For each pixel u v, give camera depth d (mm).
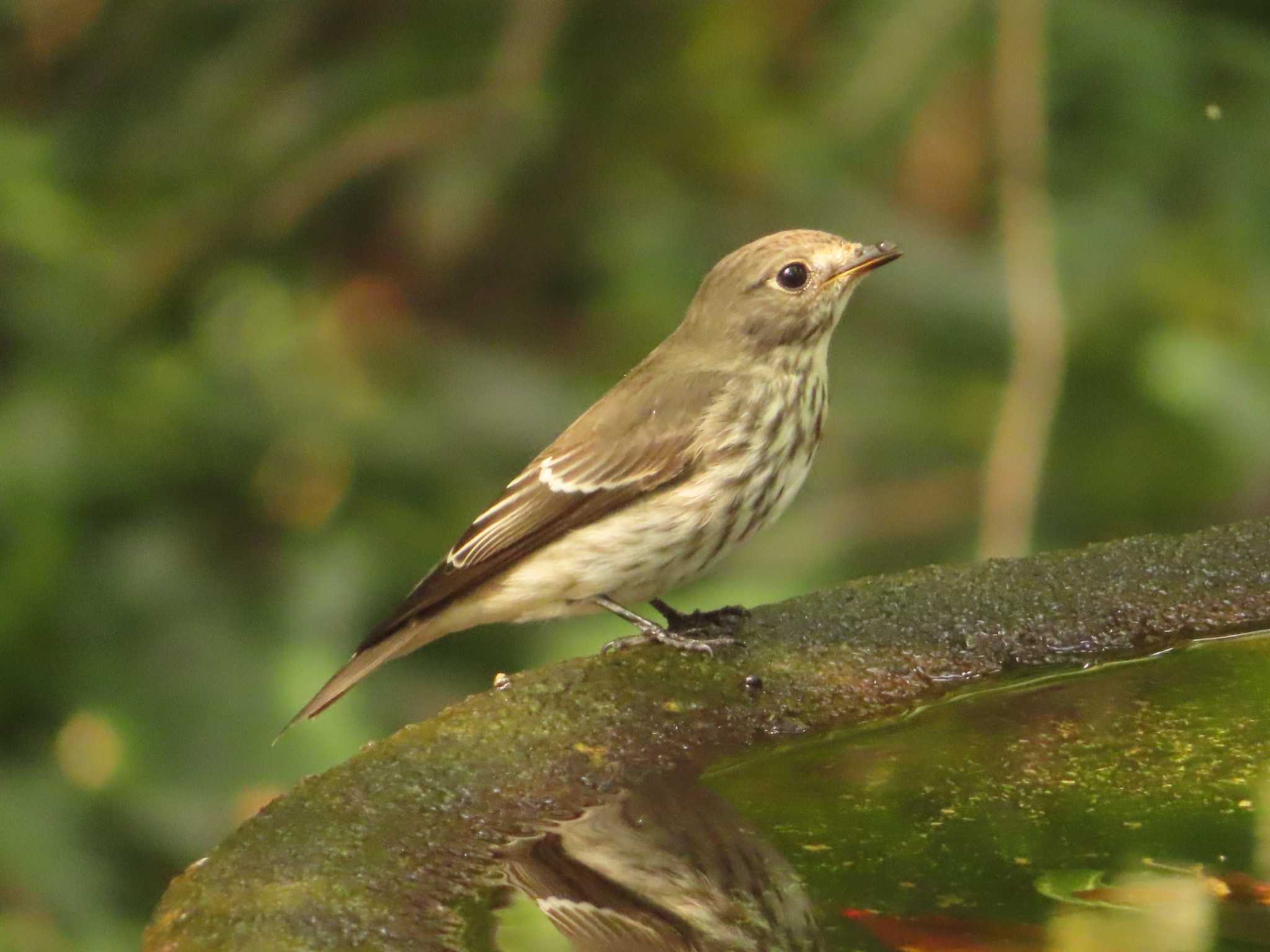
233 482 11938
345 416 11938
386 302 13422
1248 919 4934
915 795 5754
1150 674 6609
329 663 10852
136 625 11070
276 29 12656
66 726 10641
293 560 11484
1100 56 11195
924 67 11422
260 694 10695
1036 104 10969
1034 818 5586
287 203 12359
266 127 12367
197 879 4945
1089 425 11953
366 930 4699
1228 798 5699
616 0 12492
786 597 10734
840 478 11680
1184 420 11719
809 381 8164
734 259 8203
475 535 7902
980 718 6340
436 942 4727
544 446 12008
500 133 12117
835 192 12062
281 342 12164
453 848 5211
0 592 10859
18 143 12422
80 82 13289
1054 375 10742
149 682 10773
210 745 10539
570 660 6531
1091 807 5637
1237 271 11461
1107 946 4812
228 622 11078
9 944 9445
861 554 11523
